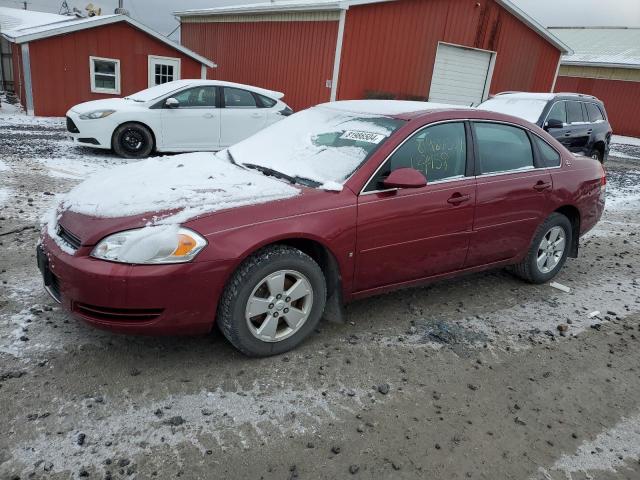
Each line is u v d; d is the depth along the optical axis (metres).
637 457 2.78
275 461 2.48
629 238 7.19
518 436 2.84
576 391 3.32
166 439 2.55
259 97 10.56
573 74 29.50
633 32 35.12
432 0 14.47
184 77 17.16
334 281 3.51
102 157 9.52
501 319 4.24
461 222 4.00
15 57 19.45
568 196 4.81
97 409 2.71
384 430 2.77
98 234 2.88
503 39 16.62
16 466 2.31
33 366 3.01
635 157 18.47
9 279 4.09
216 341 3.47
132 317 2.87
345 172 3.57
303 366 3.27
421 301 4.44
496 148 4.34
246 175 3.66
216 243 2.93
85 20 16.55
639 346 4.01
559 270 5.25
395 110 4.09
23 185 6.99
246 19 17.06
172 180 3.48
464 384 3.27
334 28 13.40
